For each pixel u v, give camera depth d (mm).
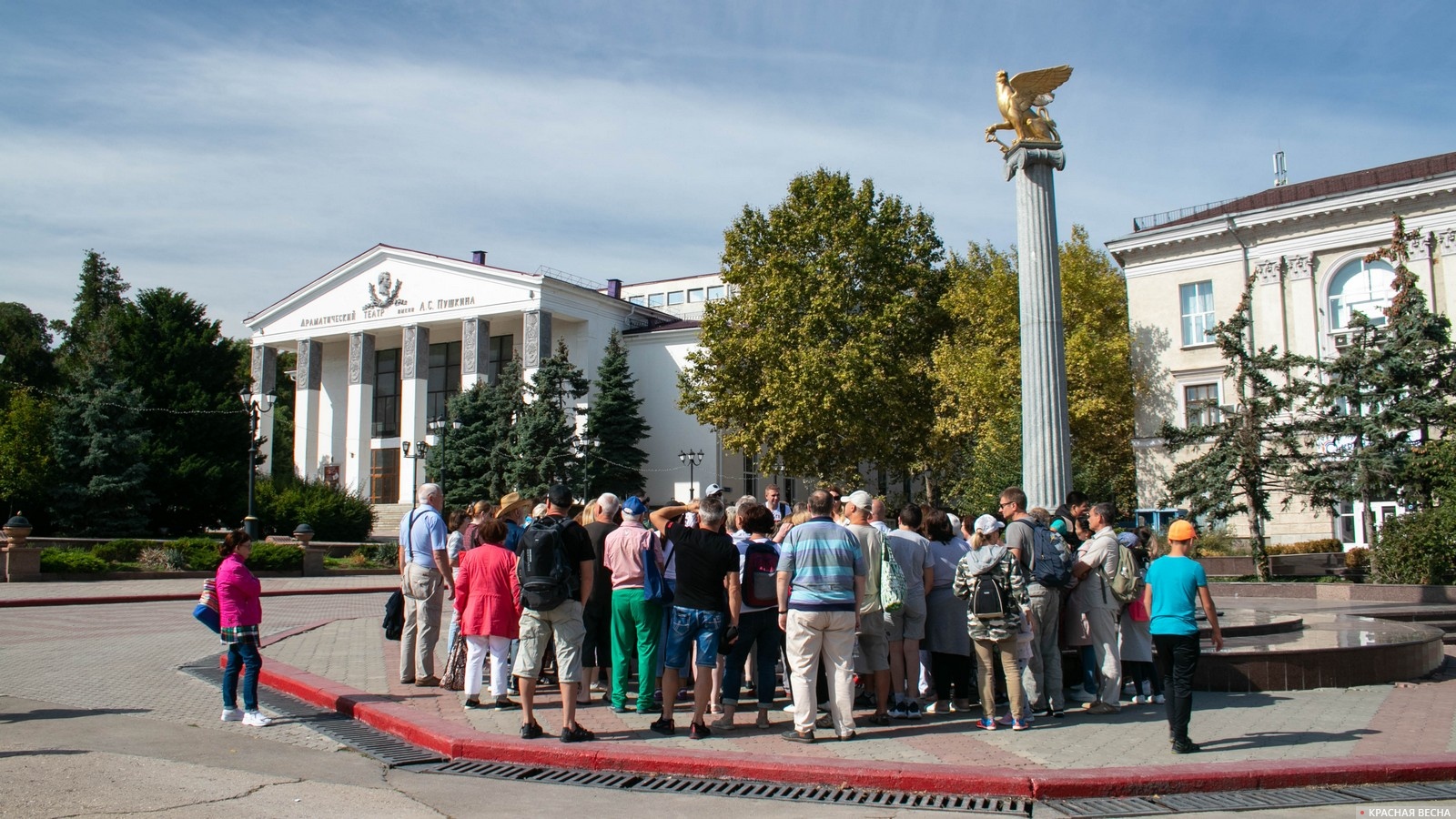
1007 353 45094
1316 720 9461
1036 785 7184
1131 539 10328
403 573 11727
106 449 40219
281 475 61844
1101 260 52188
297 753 8469
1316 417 30562
